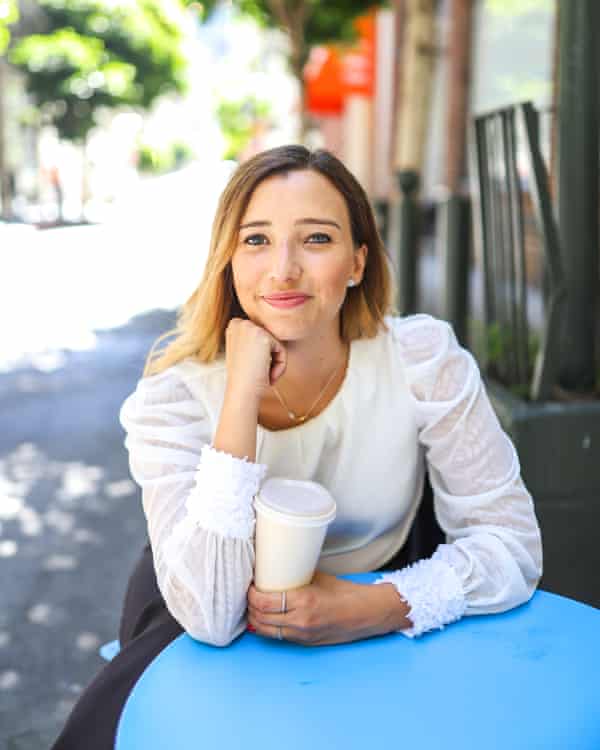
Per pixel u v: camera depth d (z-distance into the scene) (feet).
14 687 8.14
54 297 34.83
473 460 5.21
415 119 20.48
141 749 3.66
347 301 5.35
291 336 4.85
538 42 28.86
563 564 8.84
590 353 10.32
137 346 24.79
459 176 36.86
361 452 5.31
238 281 4.91
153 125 121.80
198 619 4.39
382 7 33.68
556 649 4.35
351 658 4.28
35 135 114.32
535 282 25.40
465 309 14.21
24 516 12.32
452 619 4.59
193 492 4.54
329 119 65.57
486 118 10.64
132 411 5.08
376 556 5.68
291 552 4.34
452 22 36.58
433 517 5.77
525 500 5.22
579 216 10.29
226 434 4.64
